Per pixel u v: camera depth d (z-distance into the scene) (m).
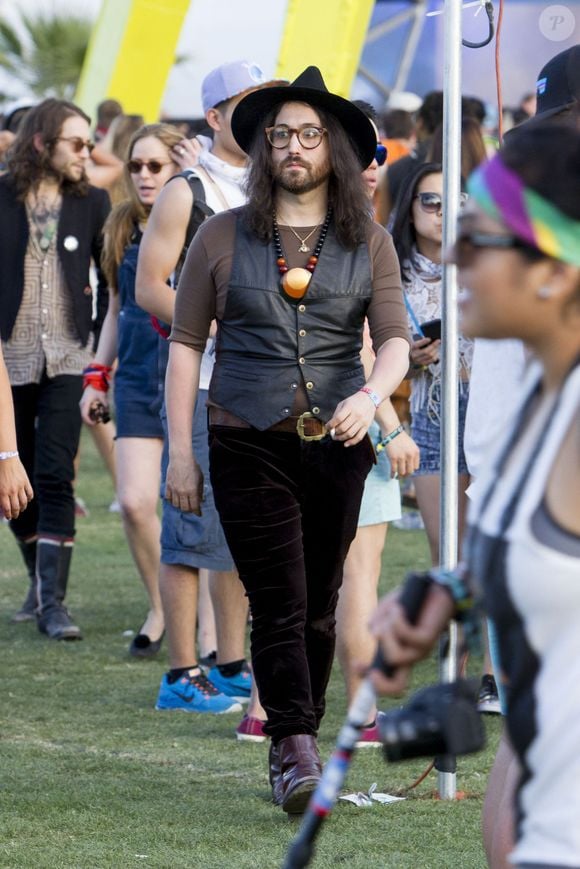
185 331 11.98
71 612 20.66
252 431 11.63
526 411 5.97
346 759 6.09
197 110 47.59
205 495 15.02
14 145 19.23
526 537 5.59
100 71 34.28
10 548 26.23
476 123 17.45
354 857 10.68
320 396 11.63
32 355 18.98
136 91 33.22
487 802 8.48
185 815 11.77
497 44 12.41
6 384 12.38
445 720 5.89
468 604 6.01
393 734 5.92
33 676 17.00
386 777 12.97
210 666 17.42
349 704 13.99
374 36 53.00
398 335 11.92
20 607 21.14
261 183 11.74
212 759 13.56
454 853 10.77
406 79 53.22
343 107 11.71
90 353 19.50
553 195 5.57
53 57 71.50
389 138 31.25
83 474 33.62
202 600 17.89
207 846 10.99
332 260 11.71
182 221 14.34
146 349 17.16
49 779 12.74
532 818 5.64
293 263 11.70
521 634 5.63
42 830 11.35
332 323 11.69
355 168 11.77
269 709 11.81
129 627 19.73
